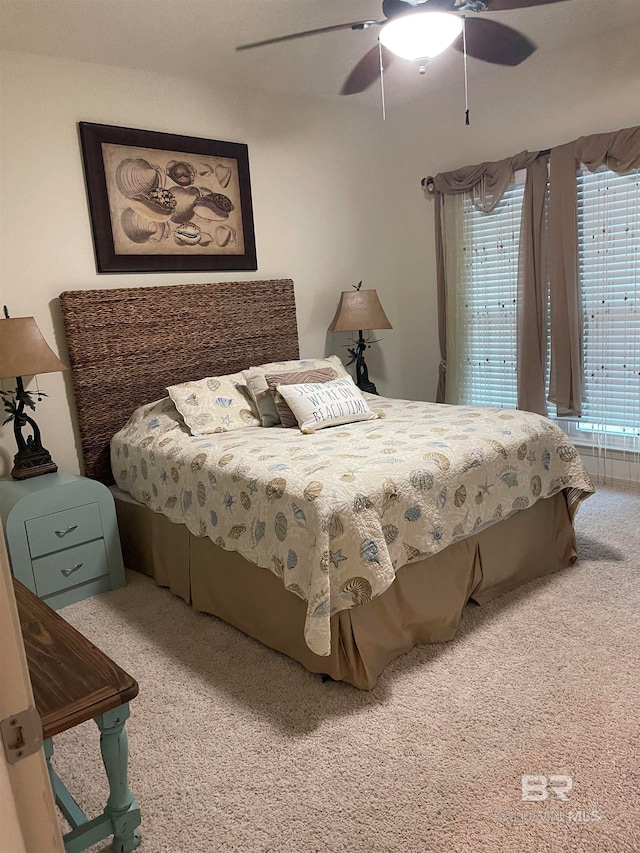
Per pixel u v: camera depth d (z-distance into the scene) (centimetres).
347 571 201
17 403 310
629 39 337
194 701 206
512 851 142
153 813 161
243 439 285
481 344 445
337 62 347
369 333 479
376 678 208
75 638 153
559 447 280
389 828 151
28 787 60
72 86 319
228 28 293
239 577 244
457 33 221
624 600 248
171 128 356
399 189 477
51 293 321
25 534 269
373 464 226
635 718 181
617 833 144
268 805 161
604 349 381
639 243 354
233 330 383
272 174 405
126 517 321
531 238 392
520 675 206
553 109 377
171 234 359
